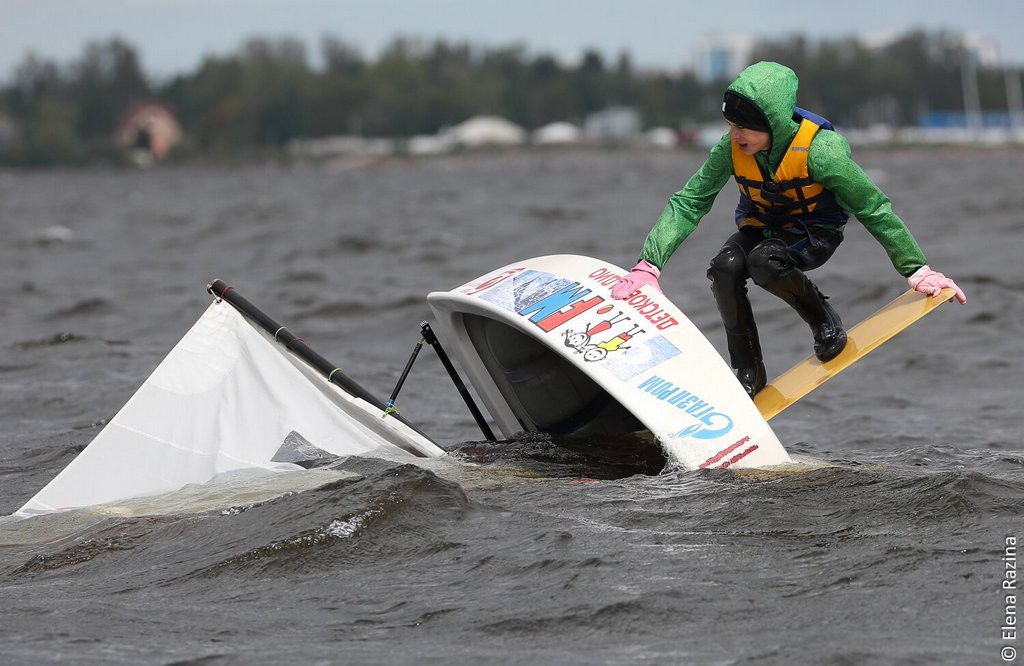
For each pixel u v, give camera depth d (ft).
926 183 614.34
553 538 60.54
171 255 296.71
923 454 84.89
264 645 49.19
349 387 80.33
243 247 314.96
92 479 73.31
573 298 79.25
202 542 61.57
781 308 173.27
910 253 78.43
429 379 128.26
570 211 431.02
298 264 263.90
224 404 78.89
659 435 73.00
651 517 64.13
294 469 74.54
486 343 86.28
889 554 57.62
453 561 57.93
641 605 52.11
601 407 87.20
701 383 75.15
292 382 80.84
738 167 77.41
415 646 48.88
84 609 53.52
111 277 244.22
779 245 77.82
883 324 81.87
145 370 130.41
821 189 76.28
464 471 74.74
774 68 74.59
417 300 185.16
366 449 78.23
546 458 78.95
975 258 232.53
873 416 108.99
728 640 48.75
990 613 50.72
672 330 77.05
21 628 51.44
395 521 62.28
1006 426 103.19
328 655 48.03
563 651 48.16
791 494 67.51
